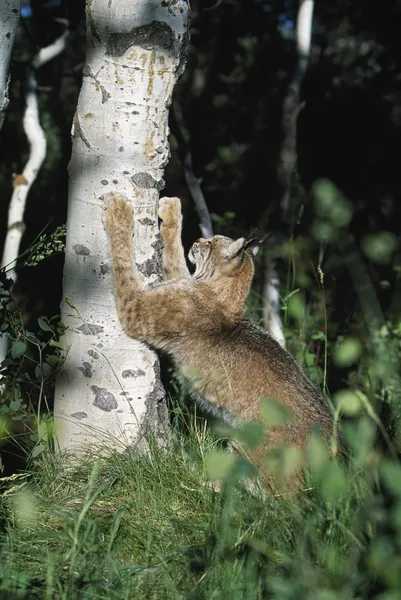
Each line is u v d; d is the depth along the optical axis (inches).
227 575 271.6
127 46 389.4
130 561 312.3
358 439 259.3
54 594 280.2
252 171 1034.7
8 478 364.2
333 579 259.9
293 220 660.1
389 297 724.7
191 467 374.6
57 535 312.7
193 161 1032.2
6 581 276.2
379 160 1019.3
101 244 400.8
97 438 401.7
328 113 1031.0
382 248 562.6
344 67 1047.6
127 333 402.0
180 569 293.7
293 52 1046.4
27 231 879.1
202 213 728.3
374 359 545.3
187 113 1042.7
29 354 521.3
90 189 399.5
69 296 405.1
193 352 415.5
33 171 735.1
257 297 701.3
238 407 405.7
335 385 541.3
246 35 1035.9
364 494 284.5
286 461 249.3
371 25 1021.2
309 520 282.0
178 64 402.9
